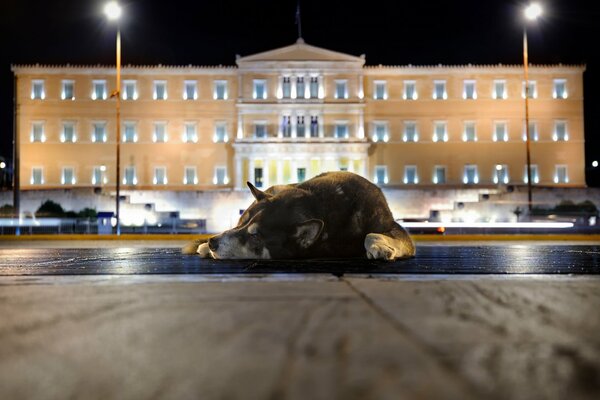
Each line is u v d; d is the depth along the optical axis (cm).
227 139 6738
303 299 505
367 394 255
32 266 923
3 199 5966
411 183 6762
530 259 1041
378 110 6812
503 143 6756
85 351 331
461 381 273
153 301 500
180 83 6738
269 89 6700
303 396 253
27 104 6619
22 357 320
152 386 269
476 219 5469
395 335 361
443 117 6800
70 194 5788
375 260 905
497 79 6806
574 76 6788
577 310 454
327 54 6731
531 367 295
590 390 263
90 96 6669
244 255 902
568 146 6769
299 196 916
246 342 346
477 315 429
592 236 2873
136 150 6681
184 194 5972
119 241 2884
